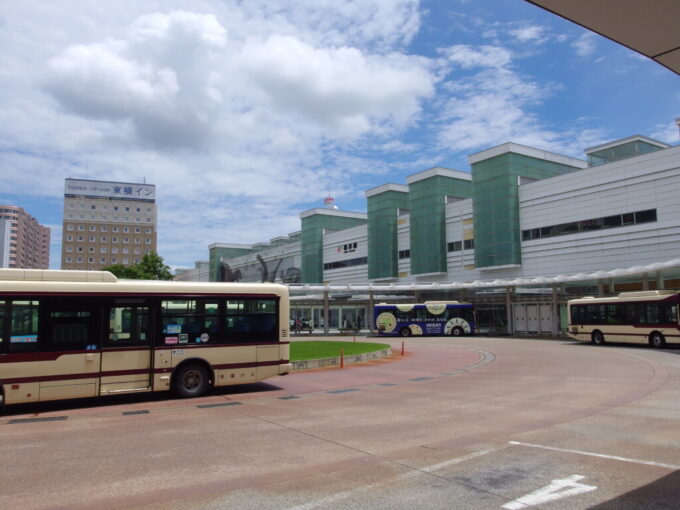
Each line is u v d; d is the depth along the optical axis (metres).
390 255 62.22
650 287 38.44
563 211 43.47
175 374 12.62
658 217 37.19
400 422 9.36
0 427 9.48
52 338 11.34
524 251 46.28
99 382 11.71
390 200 62.69
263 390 14.09
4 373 10.81
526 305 43.41
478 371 18.11
